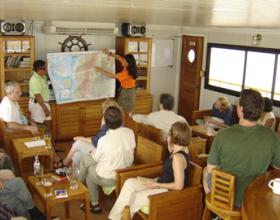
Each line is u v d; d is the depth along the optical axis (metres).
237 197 2.38
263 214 1.84
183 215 3.23
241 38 6.53
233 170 2.34
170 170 3.22
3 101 4.73
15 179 3.28
